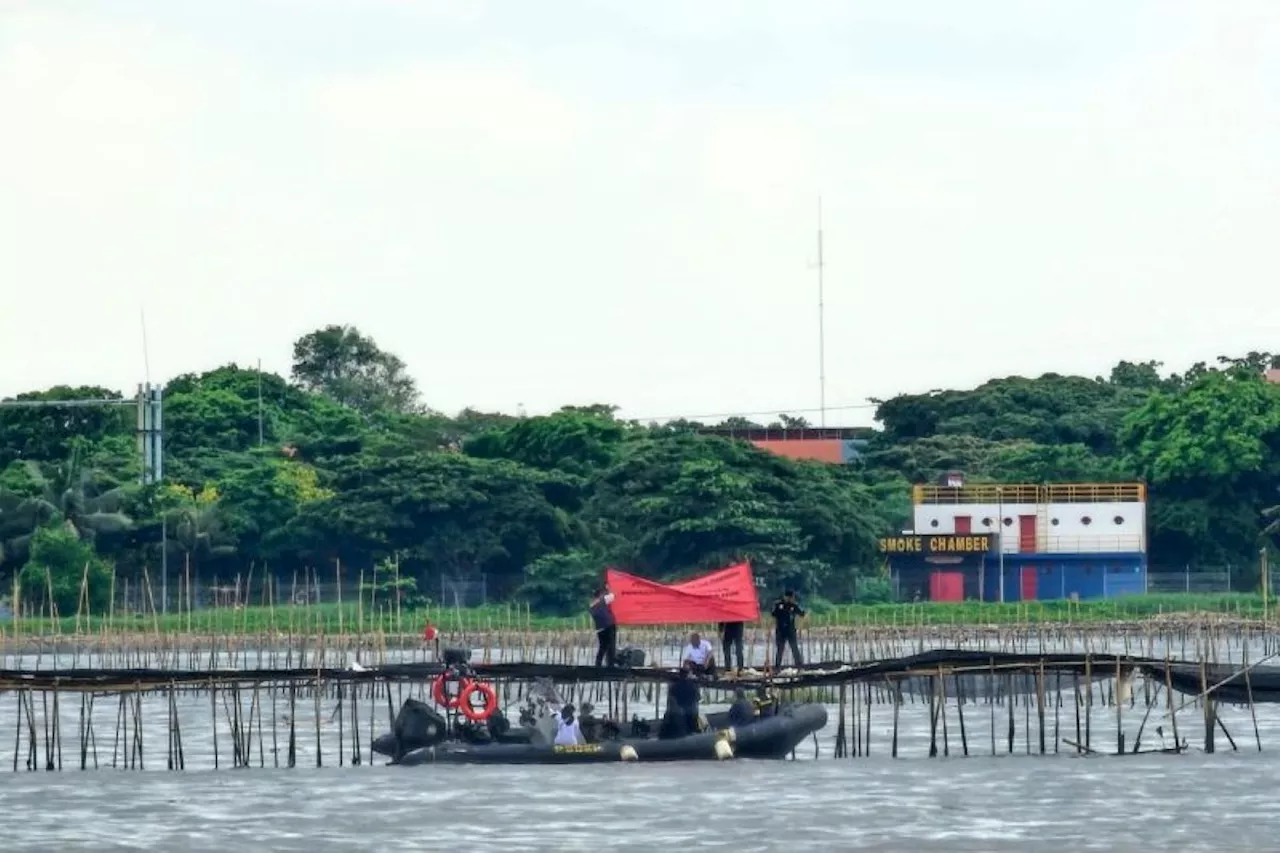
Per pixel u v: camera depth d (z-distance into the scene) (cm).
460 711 18312
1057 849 14225
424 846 14350
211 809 15962
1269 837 14638
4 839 14762
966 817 15388
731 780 17162
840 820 15225
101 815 15762
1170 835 14688
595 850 14175
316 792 16725
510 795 16400
